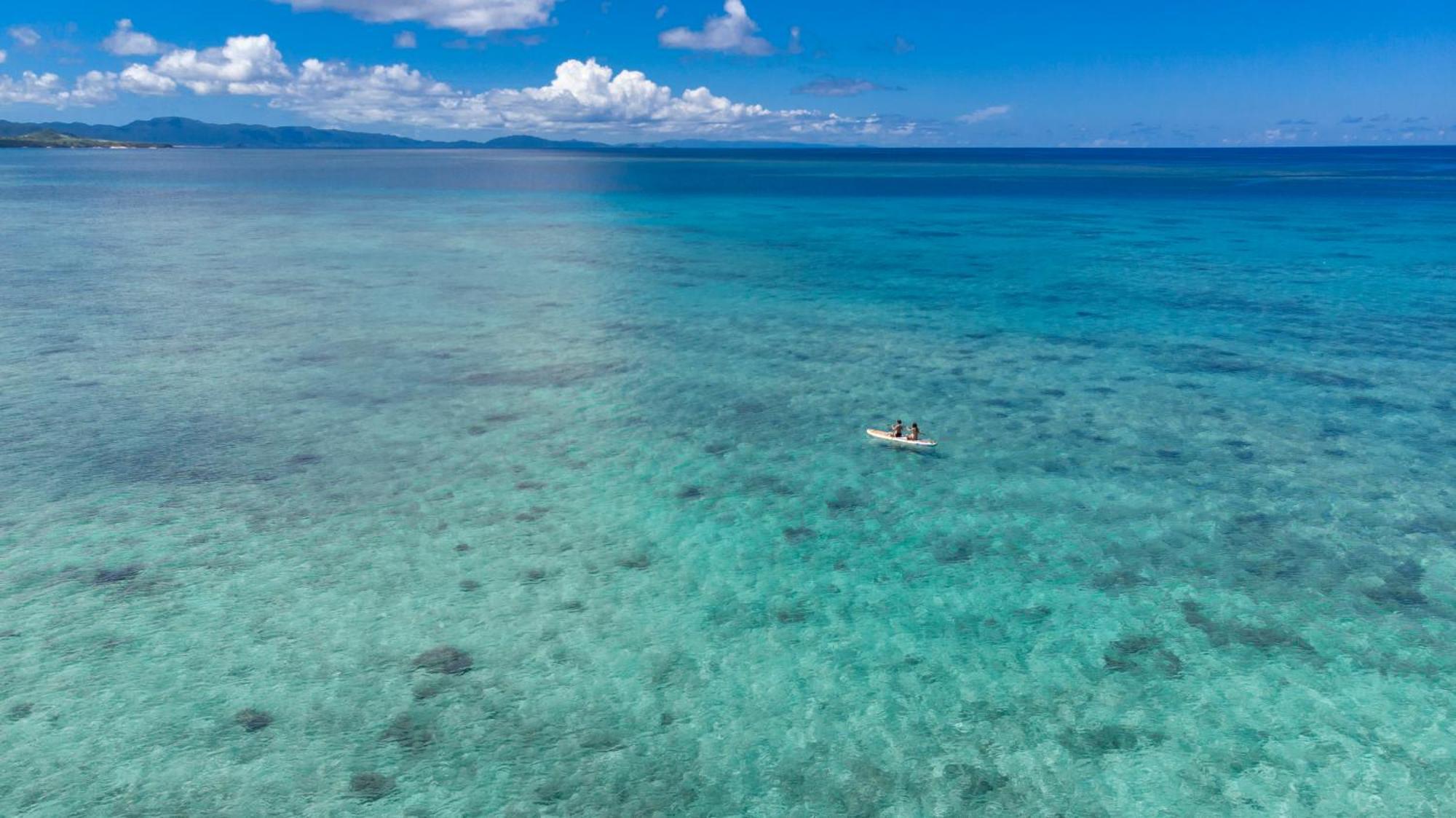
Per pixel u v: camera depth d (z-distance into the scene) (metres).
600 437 30.42
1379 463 28.16
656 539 23.56
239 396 33.56
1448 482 26.73
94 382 34.59
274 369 36.78
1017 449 29.52
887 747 16.06
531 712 16.83
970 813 14.67
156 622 19.38
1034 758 15.81
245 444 29.06
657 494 26.22
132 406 32.22
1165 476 27.34
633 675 17.95
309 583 21.06
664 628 19.59
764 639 19.25
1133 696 17.42
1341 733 16.42
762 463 28.44
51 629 19.03
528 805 14.69
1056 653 18.77
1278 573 21.86
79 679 17.48
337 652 18.47
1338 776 15.40
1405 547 23.03
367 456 28.44
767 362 39.16
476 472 27.45
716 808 14.70
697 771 15.48
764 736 16.31
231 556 22.19
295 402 33.00
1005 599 20.78
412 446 29.33
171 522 23.83
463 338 42.31
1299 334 43.31
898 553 22.91
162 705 16.81
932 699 17.33
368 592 20.72
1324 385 35.69
